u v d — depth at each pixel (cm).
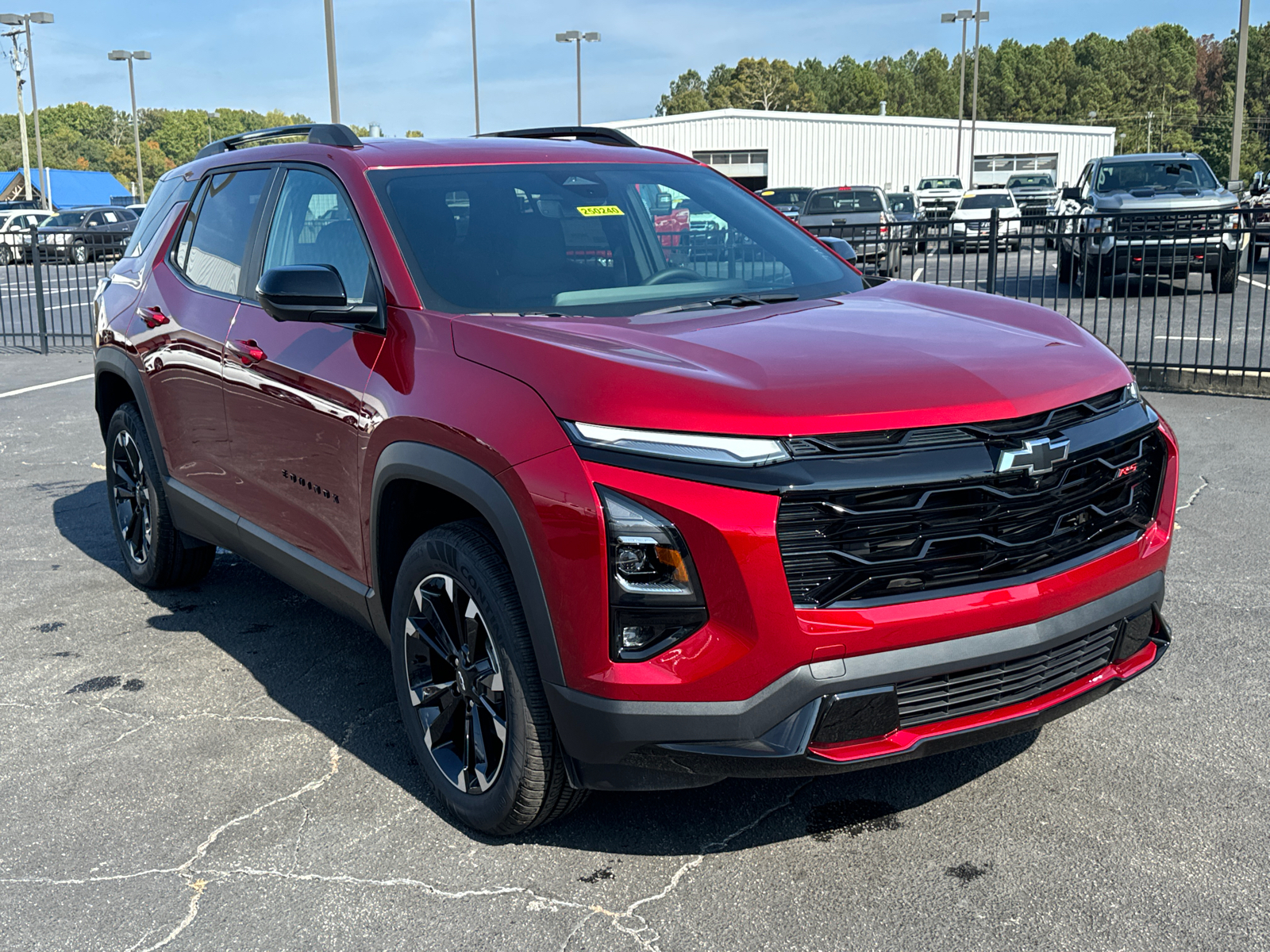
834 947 246
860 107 14500
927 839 287
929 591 248
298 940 254
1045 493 255
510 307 315
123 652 429
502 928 256
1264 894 259
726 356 266
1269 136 15825
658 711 245
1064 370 275
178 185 475
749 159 5694
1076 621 264
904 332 294
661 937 251
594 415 248
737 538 235
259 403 364
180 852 291
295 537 363
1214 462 669
